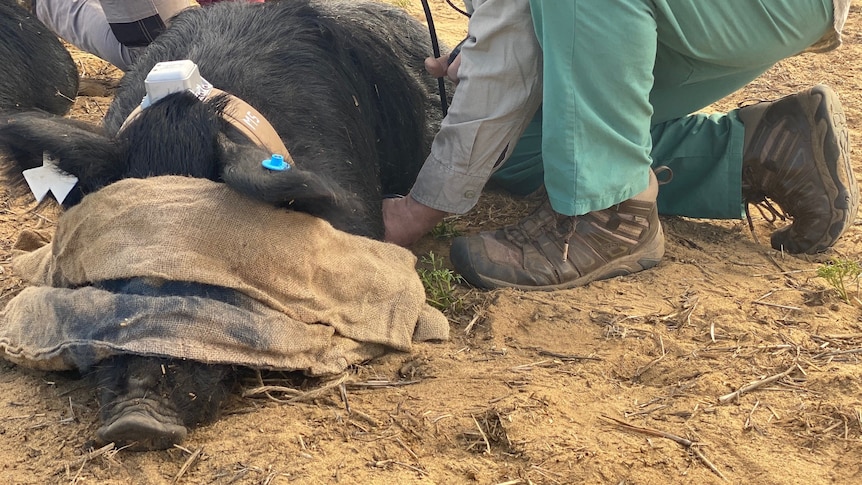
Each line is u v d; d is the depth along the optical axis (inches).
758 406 42.4
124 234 40.5
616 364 46.3
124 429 36.9
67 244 42.0
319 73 53.2
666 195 62.9
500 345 48.3
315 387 43.6
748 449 39.6
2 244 59.0
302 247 42.8
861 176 69.2
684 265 57.0
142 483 37.1
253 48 52.2
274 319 41.3
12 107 69.4
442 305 52.0
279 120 47.9
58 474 38.0
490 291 53.4
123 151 42.8
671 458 38.9
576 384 44.4
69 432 40.3
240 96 47.5
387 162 61.4
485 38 50.9
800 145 56.9
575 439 39.8
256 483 37.0
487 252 54.0
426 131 65.0
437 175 54.4
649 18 48.6
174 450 38.7
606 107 49.3
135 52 73.8
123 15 69.0
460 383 44.2
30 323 42.9
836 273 53.5
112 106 49.9
